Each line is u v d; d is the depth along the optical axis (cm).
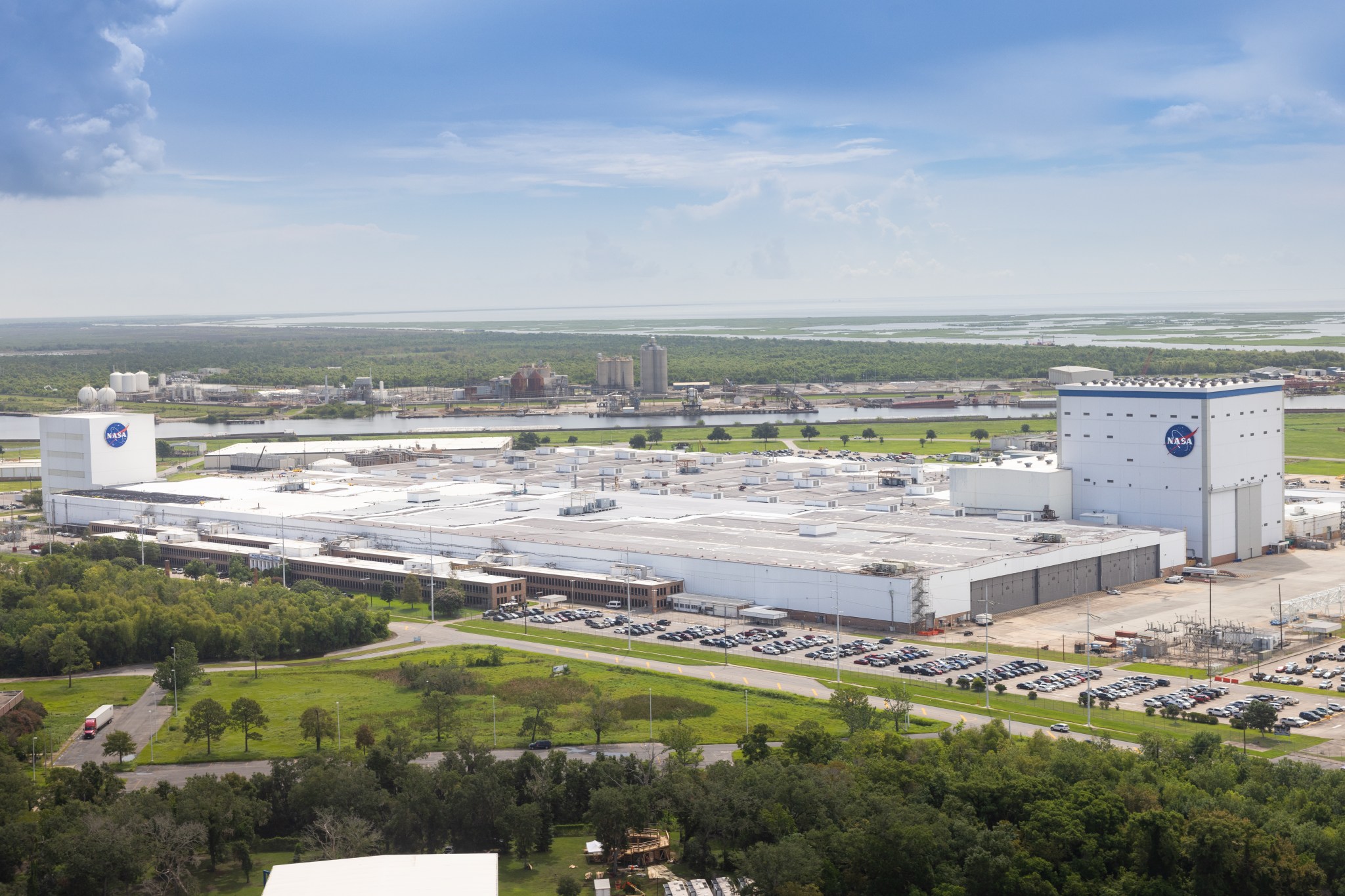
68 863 19825
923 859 19862
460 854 18888
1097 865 19825
